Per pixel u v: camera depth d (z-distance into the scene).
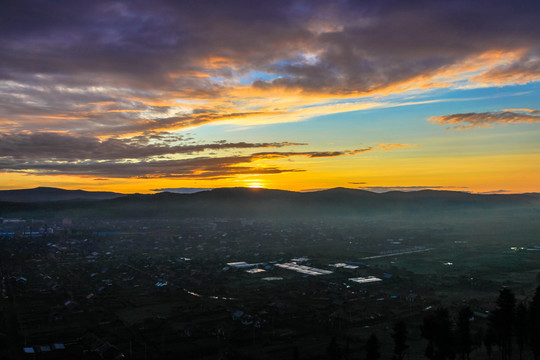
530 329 100.25
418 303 169.88
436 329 100.44
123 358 113.69
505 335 102.38
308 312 157.62
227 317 151.00
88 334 129.38
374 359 101.12
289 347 122.75
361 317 150.75
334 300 175.50
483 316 147.62
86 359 113.38
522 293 182.88
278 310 159.12
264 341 127.69
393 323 144.50
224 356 116.00
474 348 114.62
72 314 154.62
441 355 99.62
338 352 106.00
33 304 167.75
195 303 170.38
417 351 117.75
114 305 167.50
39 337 129.38
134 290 194.88
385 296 182.38
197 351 119.69
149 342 126.62
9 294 182.88
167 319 148.38
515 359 106.06
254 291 194.00
